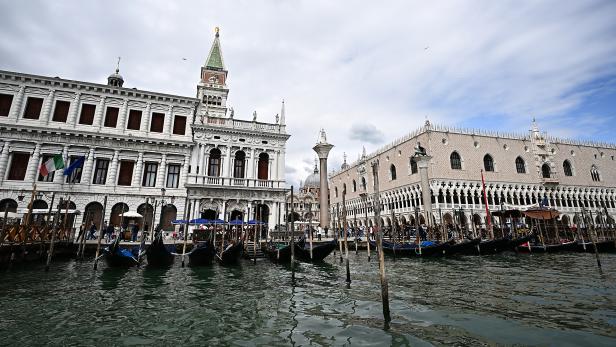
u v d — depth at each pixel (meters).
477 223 48.84
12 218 25.42
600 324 8.84
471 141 53.53
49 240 22.30
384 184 61.25
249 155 35.91
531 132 59.31
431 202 47.84
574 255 27.34
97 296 12.63
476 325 8.96
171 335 8.58
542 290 13.30
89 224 28.59
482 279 16.19
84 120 31.14
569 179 59.06
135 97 32.94
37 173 28.91
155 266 20.25
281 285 15.11
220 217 33.31
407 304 11.28
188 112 34.69
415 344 7.69
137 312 10.62
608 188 62.06
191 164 33.62
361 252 32.91
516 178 54.62
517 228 38.38
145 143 32.12
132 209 30.73
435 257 26.59
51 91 30.47
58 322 9.50
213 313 10.54
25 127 28.62
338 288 14.36
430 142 50.50
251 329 8.99
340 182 81.19
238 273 18.66
